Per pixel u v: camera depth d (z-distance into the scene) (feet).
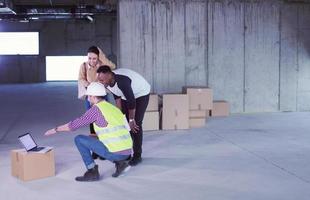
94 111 11.82
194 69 24.76
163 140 17.92
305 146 16.57
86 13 40.96
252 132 19.45
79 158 14.88
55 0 41.32
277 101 25.70
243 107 25.44
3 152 16.05
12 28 52.31
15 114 26.02
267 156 15.01
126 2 23.81
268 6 25.17
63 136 18.90
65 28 52.70
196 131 19.81
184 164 14.02
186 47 24.62
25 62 52.80
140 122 14.10
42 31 52.65
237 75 25.21
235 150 15.97
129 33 23.95
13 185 11.92
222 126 21.06
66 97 34.99
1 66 52.47
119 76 13.12
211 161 14.38
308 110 25.96
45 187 11.72
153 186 11.71
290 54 25.59
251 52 25.23
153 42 24.21
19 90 41.81
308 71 25.76
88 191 11.34
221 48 24.95
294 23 25.49
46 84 48.67
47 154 12.59
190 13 24.52
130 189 11.48
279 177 12.48
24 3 41.91
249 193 11.07
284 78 25.64
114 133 12.14
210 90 20.93
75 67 53.47
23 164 12.16
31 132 20.03
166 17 24.26
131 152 12.90
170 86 24.56
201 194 11.02
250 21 25.08
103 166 13.80
